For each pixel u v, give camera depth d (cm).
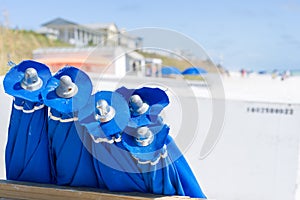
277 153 254
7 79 187
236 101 254
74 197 190
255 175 260
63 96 179
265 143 255
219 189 264
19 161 200
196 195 198
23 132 193
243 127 256
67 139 188
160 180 186
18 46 1892
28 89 185
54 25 4084
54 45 3619
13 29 2616
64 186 198
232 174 262
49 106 177
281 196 258
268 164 256
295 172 253
